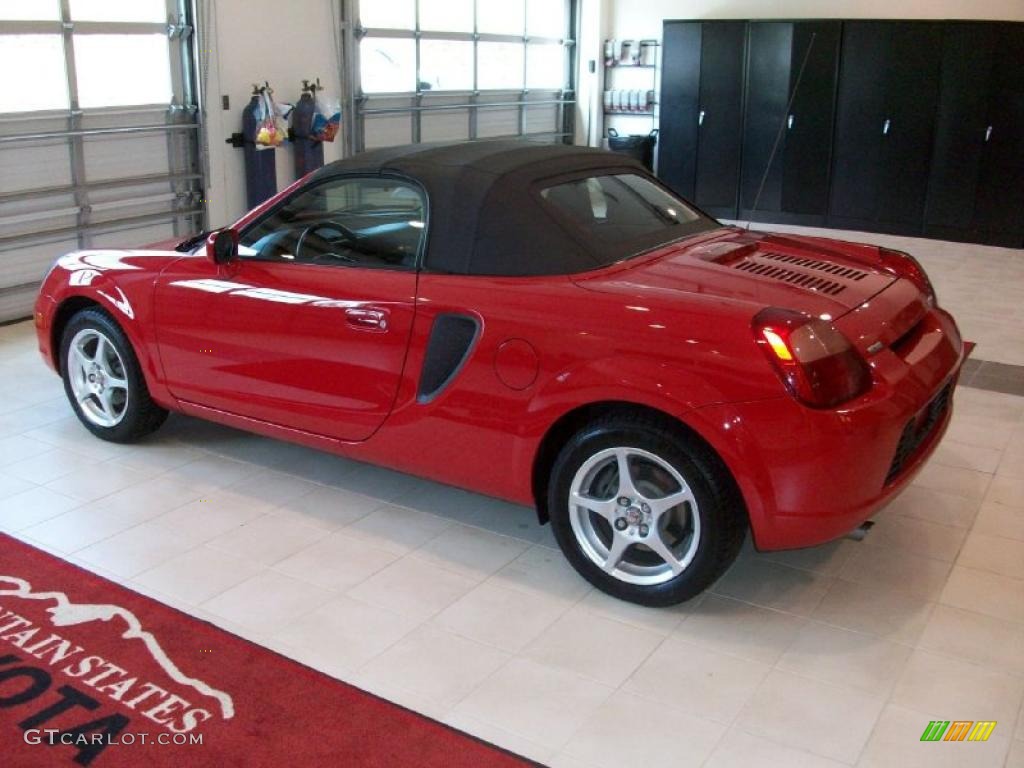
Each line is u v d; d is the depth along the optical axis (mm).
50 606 2791
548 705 2385
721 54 11195
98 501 3523
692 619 2783
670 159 11867
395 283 3074
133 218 7152
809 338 2484
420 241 3084
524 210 2986
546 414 2764
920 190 10281
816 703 2402
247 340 3428
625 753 2213
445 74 10508
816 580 3004
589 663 2564
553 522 2912
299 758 2174
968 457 4008
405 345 3029
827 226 11039
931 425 2996
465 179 3055
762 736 2279
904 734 2289
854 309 2764
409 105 10016
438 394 2980
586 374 2666
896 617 2801
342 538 3258
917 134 10148
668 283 2805
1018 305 7027
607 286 2795
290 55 8320
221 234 3439
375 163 3240
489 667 2539
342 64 8914
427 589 2934
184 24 7285
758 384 2469
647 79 12766
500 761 2172
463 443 2982
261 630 2693
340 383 3223
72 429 4262
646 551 2857
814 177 10953
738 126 11320
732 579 3012
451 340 2936
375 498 3576
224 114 7770
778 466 2477
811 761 2195
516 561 3115
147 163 7242
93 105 6730
